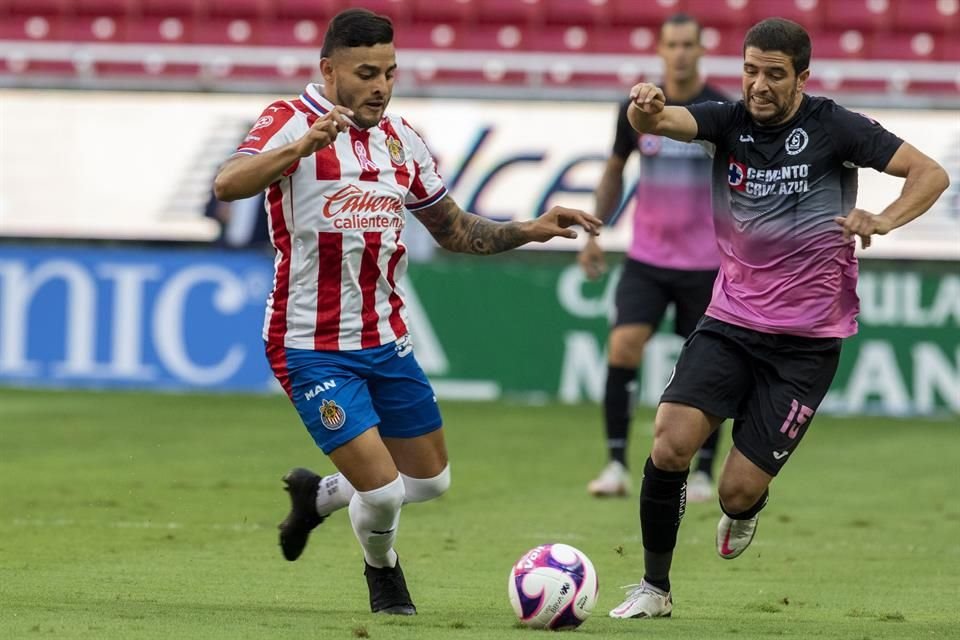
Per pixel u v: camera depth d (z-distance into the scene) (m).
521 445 44.25
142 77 60.84
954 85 64.25
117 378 57.09
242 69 66.69
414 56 60.75
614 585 23.59
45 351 57.38
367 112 19.31
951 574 24.97
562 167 55.50
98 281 57.16
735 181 20.67
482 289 56.03
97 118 57.88
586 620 19.50
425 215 21.03
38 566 23.94
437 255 56.34
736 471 20.58
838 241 20.41
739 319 20.62
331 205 19.39
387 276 20.02
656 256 35.00
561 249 56.03
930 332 53.69
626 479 34.72
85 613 19.38
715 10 67.62
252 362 56.81
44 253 57.41
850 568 25.50
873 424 51.34
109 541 26.88
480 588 22.72
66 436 43.81
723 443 47.16
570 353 55.75
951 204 53.59
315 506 22.16
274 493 33.47
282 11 68.38
